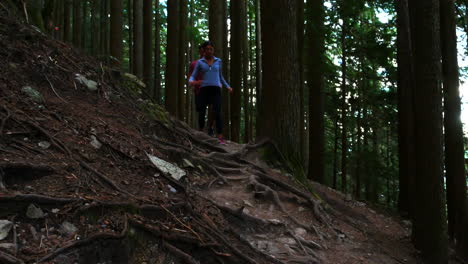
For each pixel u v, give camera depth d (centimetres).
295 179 525
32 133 262
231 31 1094
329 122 1769
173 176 332
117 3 975
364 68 1204
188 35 1667
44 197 199
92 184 243
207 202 338
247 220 351
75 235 192
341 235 412
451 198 584
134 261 206
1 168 202
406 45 826
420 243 434
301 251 342
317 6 920
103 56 536
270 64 581
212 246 255
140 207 241
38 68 359
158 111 494
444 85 599
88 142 299
